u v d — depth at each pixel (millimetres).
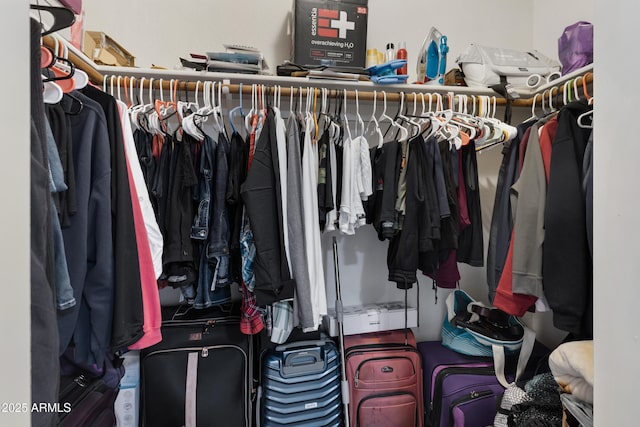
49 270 525
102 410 935
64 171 676
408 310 1515
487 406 1229
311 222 1071
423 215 1126
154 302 847
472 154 1283
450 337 1502
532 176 1011
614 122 544
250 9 1540
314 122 1138
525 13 1772
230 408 1220
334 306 1587
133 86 1147
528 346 1333
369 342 1440
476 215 1288
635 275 508
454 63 1719
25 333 391
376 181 1233
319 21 1327
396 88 1345
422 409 1382
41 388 456
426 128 1245
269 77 1224
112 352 755
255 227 963
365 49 1365
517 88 1396
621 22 530
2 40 363
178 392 1193
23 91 394
